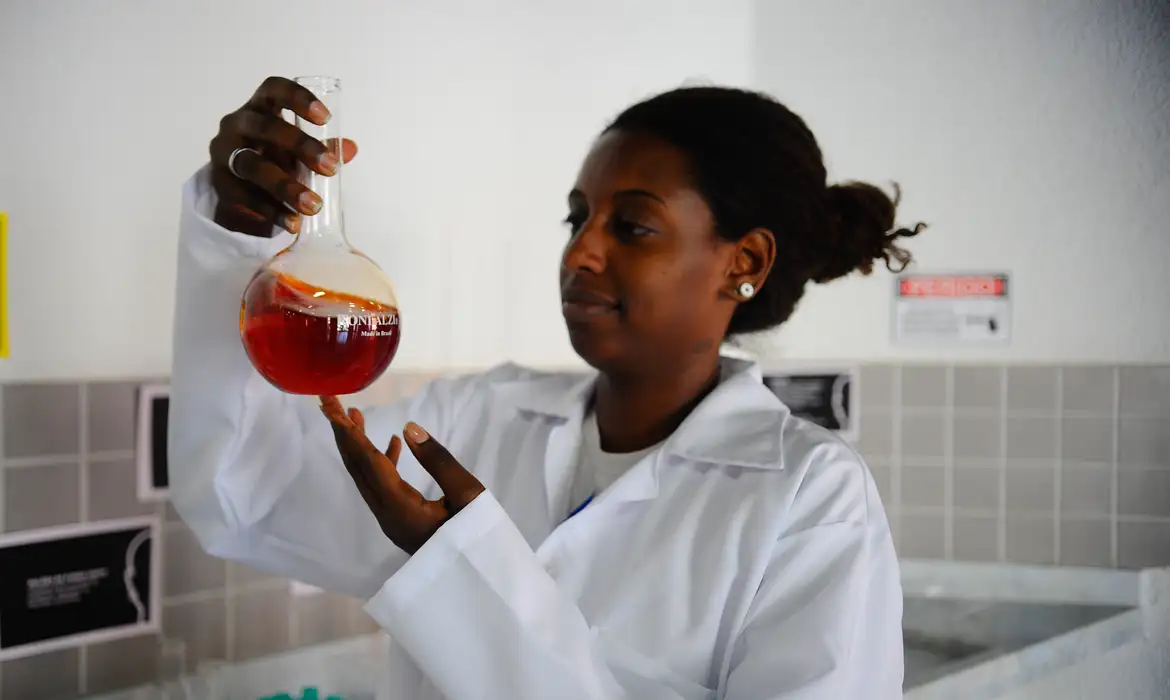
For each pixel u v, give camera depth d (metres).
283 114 0.92
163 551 1.46
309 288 0.75
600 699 0.69
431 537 0.71
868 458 2.20
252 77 1.52
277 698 1.41
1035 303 2.17
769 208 0.90
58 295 1.36
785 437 0.94
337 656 1.64
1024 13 2.14
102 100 1.38
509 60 1.86
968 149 2.17
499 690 0.70
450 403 1.13
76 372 1.38
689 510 0.90
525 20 1.88
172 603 1.47
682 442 0.91
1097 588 2.15
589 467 0.99
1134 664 2.07
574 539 0.91
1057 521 2.17
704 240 0.87
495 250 1.85
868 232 1.02
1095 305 2.15
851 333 2.20
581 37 1.97
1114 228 2.13
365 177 1.65
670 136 0.87
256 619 1.57
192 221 0.86
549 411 1.03
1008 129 2.16
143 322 1.44
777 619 0.80
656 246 0.85
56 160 1.34
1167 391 2.13
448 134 1.77
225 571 1.53
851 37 2.19
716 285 0.90
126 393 1.42
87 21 1.36
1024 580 2.17
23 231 1.32
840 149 2.20
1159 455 2.14
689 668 0.83
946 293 2.18
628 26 2.04
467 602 0.70
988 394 2.17
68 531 1.37
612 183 0.86
